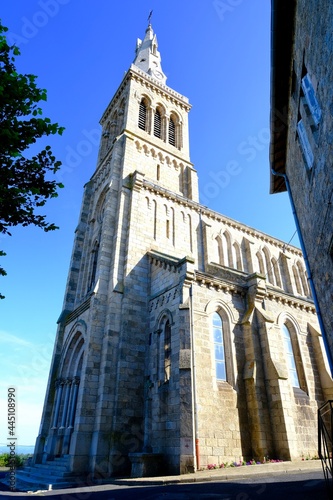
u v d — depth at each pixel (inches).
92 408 780.0
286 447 665.0
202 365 710.5
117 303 898.1
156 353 809.5
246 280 892.0
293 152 547.5
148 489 472.4
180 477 536.1
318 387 872.3
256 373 748.6
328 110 332.8
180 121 1654.8
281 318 903.1
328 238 386.9
